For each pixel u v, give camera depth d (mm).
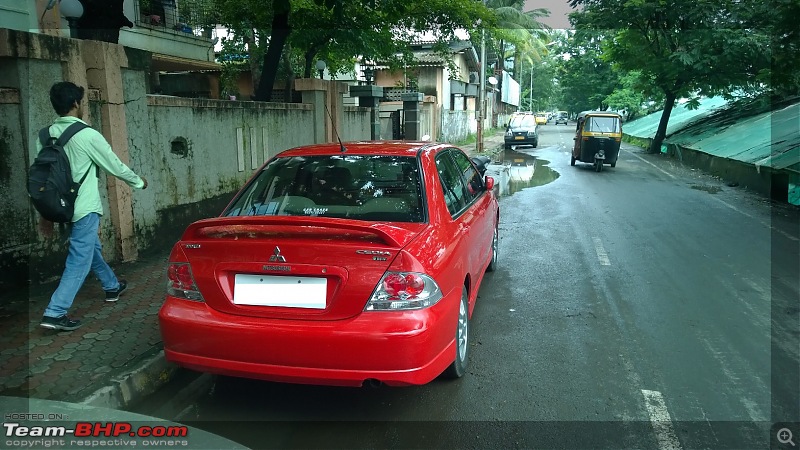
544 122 60281
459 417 3334
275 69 10109
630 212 10016
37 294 4918
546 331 4629
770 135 14773
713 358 4102
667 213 9914
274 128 9359
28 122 4848
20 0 9148
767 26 17688
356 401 3547
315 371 2959
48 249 5141
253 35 13305
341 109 12156
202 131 7371
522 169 17406
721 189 12961
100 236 5703
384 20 11094
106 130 5645
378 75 25062
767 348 4273
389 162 3969
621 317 4926
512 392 3623
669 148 21969
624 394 3588
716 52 18781
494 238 6250
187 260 3154
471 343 4395
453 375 3730
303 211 3689
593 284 5863
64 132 4074
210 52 15109
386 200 3684
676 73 19844
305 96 10906
